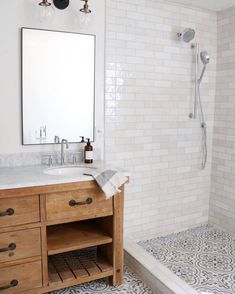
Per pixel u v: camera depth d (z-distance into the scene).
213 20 2.90
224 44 2.87
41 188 1.70
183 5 2.70
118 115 2.52
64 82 2.25
